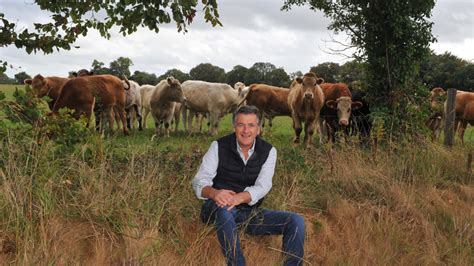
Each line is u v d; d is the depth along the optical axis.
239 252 3.54
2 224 3.78
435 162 7.08
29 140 4.71
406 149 7.45
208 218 3.99
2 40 5.98
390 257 4.38
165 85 14.37
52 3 6.35
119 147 5.92
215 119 15.86
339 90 11.54
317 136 16.19
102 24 6.45
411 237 4.95
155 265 3.71
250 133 3.78
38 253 3.51
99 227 4.09
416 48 9.54
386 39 9.52
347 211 5.33
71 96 10.37
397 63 9.54
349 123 11.14
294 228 3.71
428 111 9.36
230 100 16.03
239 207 3.94
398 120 8.98
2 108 4.94
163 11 6.38
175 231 4.19
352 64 10.37
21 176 4.06
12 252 3.65
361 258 4.40
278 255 4.14
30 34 6.16
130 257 3.74
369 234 4.80
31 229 3.69
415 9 9.34
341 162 6.56
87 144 5.19
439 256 4.52
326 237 4.71
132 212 4.18
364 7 9.56
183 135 15.09
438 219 5.36
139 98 16.73
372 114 9.24
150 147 5.63
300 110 11.66
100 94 11.80
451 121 8.46
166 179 5.14
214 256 4.05
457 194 6.33
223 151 3.89
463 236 4.91
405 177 6.53
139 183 4.59
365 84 9.90
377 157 7.00
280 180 5.81
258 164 3.90
